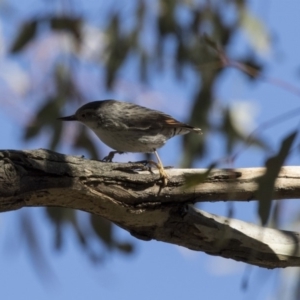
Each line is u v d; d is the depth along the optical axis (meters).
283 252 9.02
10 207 7.77
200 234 8.80
